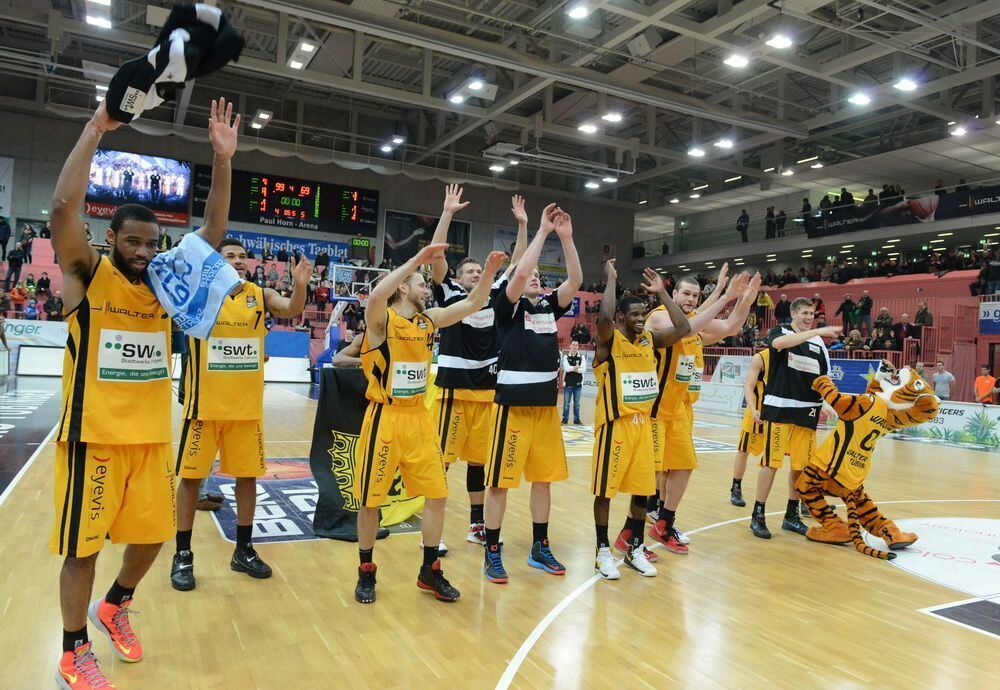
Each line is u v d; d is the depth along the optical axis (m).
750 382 6.44
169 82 2.15
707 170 29.14
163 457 2.72
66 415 2.49
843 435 5.20
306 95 24.97
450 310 3.83
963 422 13.02
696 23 14.41
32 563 3.95
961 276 19.95
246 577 3.96
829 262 25.62
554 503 6.27
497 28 17.38
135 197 22.84
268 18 17.52
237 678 2.77
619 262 31.52
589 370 22.98
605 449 4.28
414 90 23.56
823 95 20.69
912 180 25.02
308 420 11.64
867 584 4.34
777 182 26.00
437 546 3.80
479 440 4.90
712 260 29.27
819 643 3.37
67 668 2.54
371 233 26.45
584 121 24.11
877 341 17.42
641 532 4.49
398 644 3.15
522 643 3.22
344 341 14.91
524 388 4.08
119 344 2.56
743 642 3.34
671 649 3.22
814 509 5.43
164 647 3.03
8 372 16.38
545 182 30.38
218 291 2.54
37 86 22.05
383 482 3.65
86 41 20.41
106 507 2.55
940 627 3.63
